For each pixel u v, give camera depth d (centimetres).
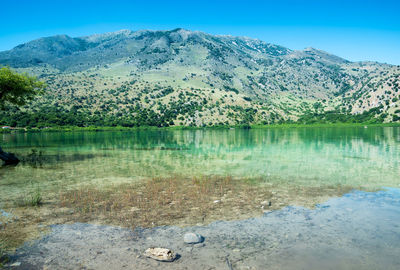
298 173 2325
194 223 1141
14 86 3403
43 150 4775
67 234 1037
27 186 1884
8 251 900
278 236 999
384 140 6419
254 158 3450
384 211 1271
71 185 1912
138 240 981
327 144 5488
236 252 880
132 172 2467
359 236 988
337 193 1625
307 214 1241
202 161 3241
